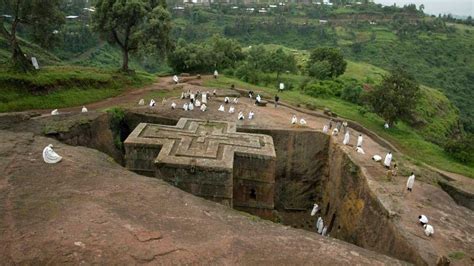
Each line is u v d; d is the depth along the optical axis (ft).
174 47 133.39
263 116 93.86
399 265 33.81
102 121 76.95
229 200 60.23
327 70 165.07
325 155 83.76
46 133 63.46
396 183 59.67
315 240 35.99
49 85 96.53
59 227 31.37
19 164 42.27
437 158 94.84
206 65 157.99
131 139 66.74
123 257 28.84
